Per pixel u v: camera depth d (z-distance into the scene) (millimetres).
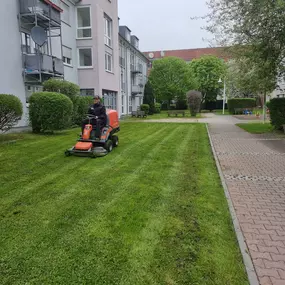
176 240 3318
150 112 38594
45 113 12133
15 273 2664
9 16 13672
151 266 2805
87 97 16828
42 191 4906
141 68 44438
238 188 5445
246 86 17109
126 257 2945
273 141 11680
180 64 44688
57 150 8555
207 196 4828
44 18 15398
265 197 4938
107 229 3553
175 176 5980
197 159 7719
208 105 49094
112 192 4918
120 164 6910
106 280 2586
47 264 2809
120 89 30906
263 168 7031
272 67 12484
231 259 2971
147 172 6234
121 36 30547
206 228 3646
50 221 3754
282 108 14297
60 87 15039
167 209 4227
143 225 3682
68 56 20234
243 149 9828
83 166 6656
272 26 10703
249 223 3896
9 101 9938
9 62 13727
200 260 2928
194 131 14859
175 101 49906
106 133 8102
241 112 36156
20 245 3145
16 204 4316
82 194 4793
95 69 21422
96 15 20875
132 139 11367
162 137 12195
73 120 15531
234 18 11578
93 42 21109
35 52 15750
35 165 6680
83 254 2988
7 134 11875
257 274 2756
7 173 5977
